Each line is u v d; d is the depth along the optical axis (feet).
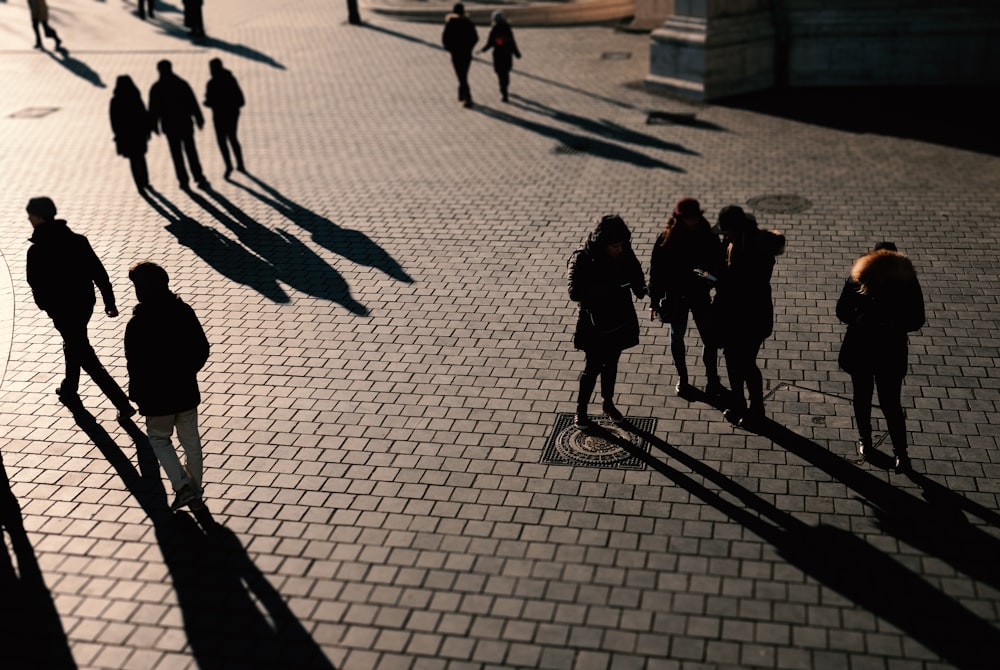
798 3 59.72
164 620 20.11
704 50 57.62
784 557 20.84
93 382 29.94
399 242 39.68
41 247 27.12
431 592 20.36
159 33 87.92
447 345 30.86
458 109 59.77
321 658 18.81
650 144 51.11
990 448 24.21
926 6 57.72
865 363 22.57
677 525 22.02
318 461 25.14
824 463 24.02
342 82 68.08
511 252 38.01
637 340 25.13
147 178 47.70
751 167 46.68
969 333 29.91
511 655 18.56
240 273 37.37
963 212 39.75
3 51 81.41
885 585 19.89
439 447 25.48
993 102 54.90
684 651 18.43
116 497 24.30
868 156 47.39
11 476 25.29
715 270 25.17
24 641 19.77
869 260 21.86
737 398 25.26
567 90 62.85
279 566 21.44
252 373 29.71
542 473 24.18
